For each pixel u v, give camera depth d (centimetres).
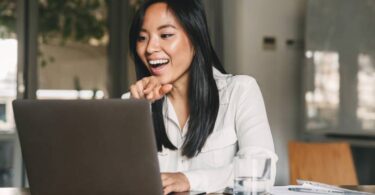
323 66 467
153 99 170
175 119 189
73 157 131
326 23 465
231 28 494
